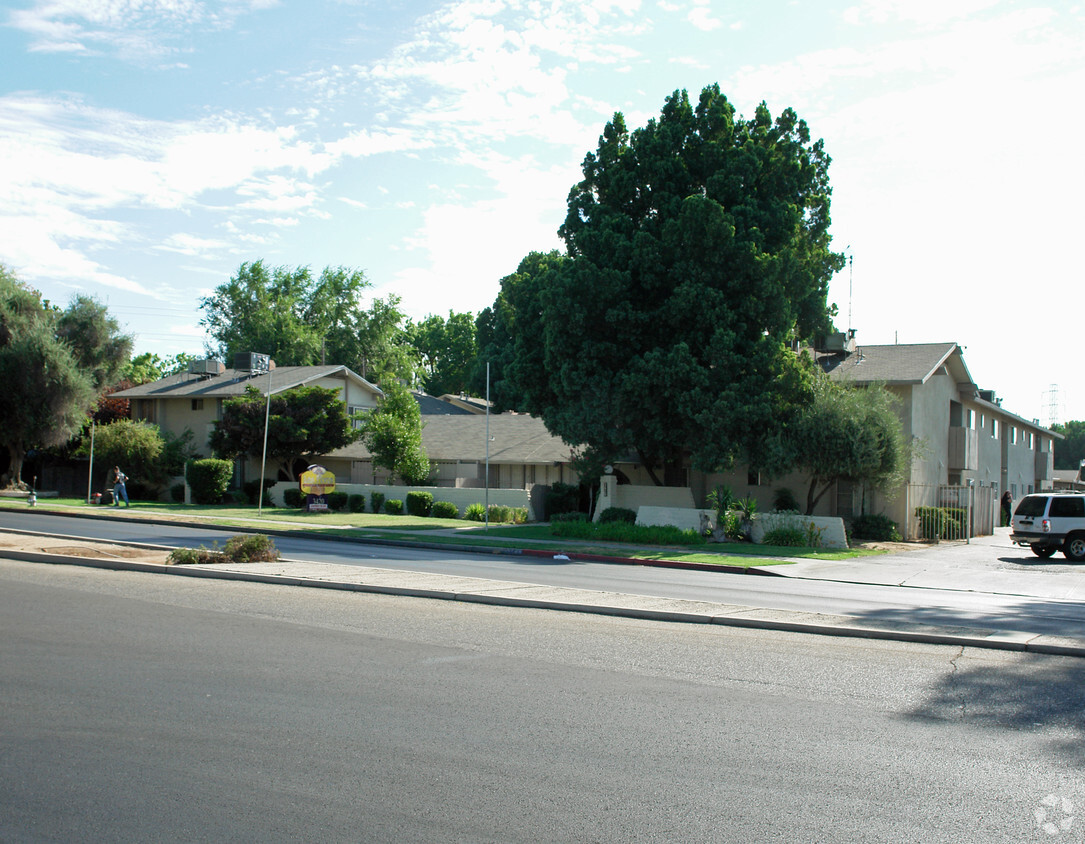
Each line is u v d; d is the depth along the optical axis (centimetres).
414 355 8756
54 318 4784
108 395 4988
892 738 655
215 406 4653
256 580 1486
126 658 855
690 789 539
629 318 2783
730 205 2862
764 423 2731
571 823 482
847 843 464
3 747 591
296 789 524
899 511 3030
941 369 3494
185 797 509
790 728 676
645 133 2995
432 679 802
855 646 1027
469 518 3584
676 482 3212
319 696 733
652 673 854
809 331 3058
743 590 1611
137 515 3175
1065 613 1395
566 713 701
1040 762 604
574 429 2838
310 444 4169
